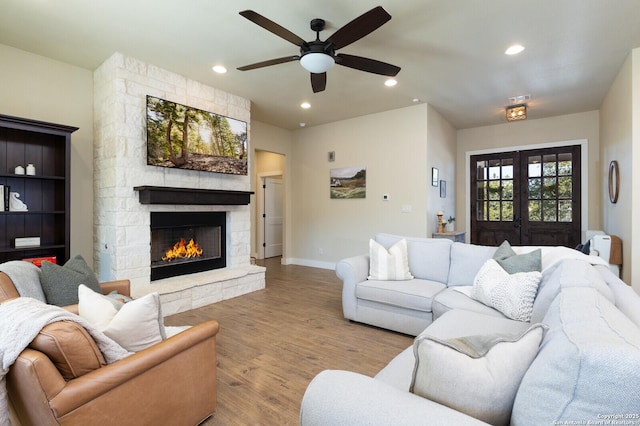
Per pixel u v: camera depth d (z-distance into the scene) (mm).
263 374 2271
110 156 3404
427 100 4738
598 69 3670
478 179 6316
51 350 1150
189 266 4102
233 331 3049
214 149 4102
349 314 3221
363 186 5578
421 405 830
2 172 3070
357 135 5641
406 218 5105
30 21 2732
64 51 3266
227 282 4102
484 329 1889
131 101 3406
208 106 4125
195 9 2564
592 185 5242
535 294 2104
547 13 2605
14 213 2941
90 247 3709
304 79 3943
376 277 3219
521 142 5855
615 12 2588
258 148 5914
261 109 5168
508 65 3561
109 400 1271
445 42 3068
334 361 2463
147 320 1504
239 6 2520
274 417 1813
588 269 1721
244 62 3506
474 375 857
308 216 6371
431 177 5090
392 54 3307
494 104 4926
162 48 3211
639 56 3166
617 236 3826
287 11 2584
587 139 5277
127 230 3389
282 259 6625
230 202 4309
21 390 1167
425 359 936
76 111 3594
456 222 6457
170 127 3641
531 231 5805
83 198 3652
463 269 2998
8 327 1169
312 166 6285
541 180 5711
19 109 3230
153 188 3355
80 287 1663
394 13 2604
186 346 1591
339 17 2666
